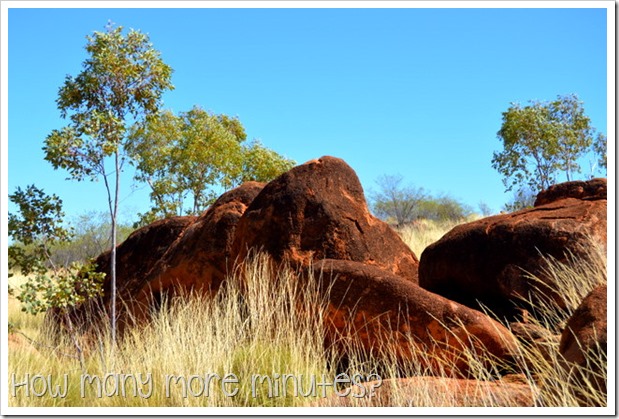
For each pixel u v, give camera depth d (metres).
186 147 17.00
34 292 7.07
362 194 7.55
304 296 6.19
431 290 7.16
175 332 6.48
